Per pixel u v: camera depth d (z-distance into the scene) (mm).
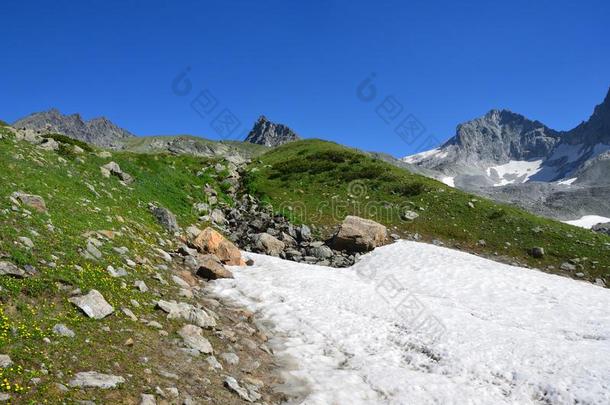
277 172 60250
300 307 21938
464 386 15195
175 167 47062
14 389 9094
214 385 12570
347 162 64875
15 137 29078
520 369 16266
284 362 16047
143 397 10414
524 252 40906
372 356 17516
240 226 39312
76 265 15969
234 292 22703
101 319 13617
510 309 23891
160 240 26406
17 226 16266
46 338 11266
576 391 14523
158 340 13930
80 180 27219
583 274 37031
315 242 37594
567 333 20828
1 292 12242
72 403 9352
